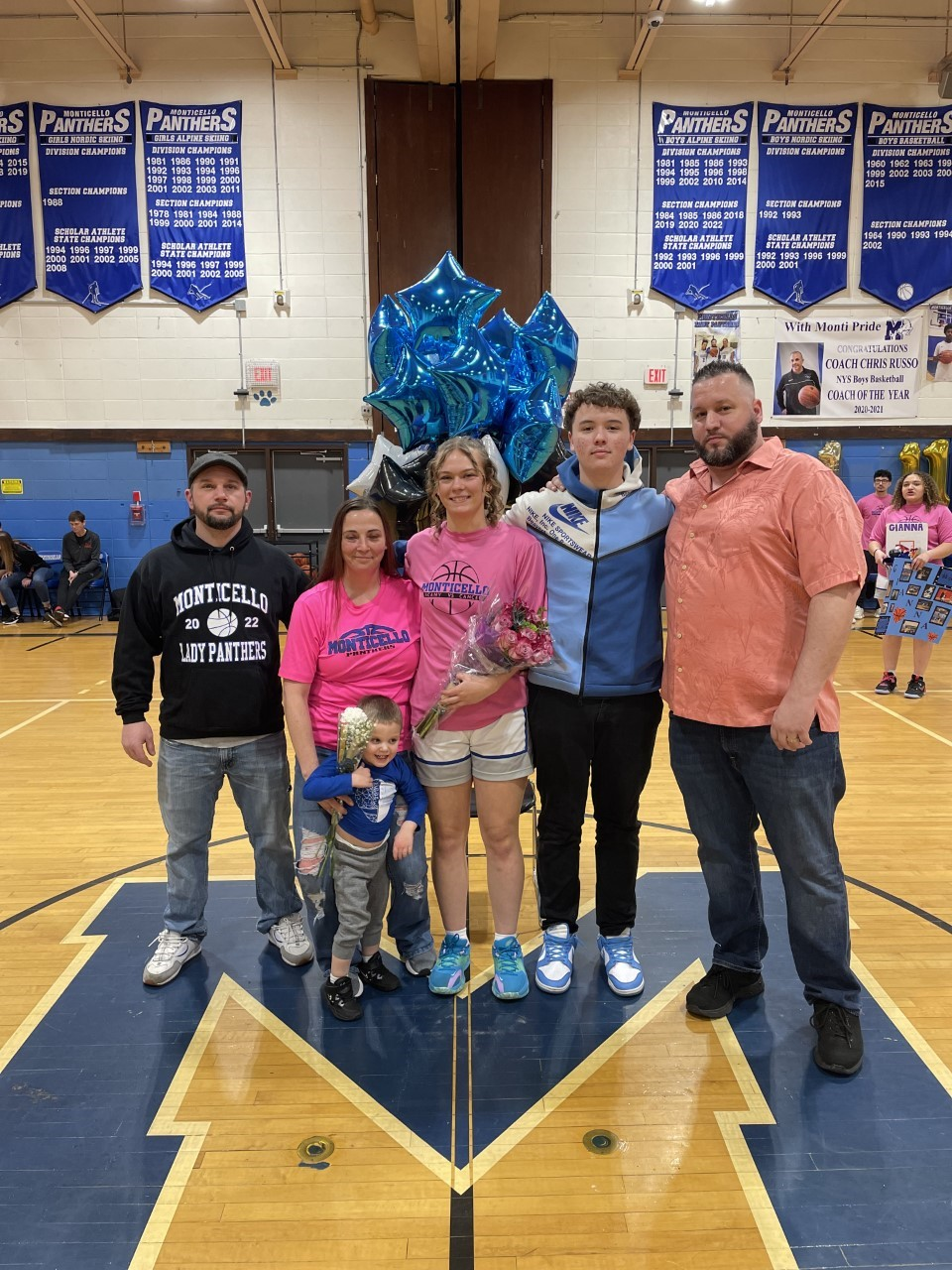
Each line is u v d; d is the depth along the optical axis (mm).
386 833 2492
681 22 9734
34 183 9977
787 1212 1867
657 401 10414
